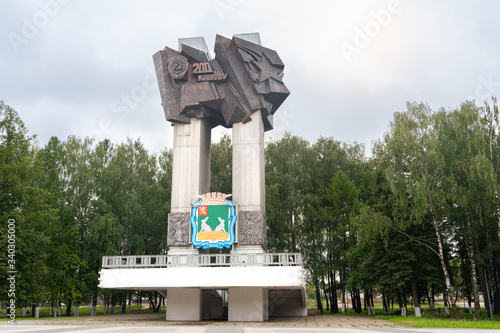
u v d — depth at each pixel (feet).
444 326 65.05
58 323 74.13
